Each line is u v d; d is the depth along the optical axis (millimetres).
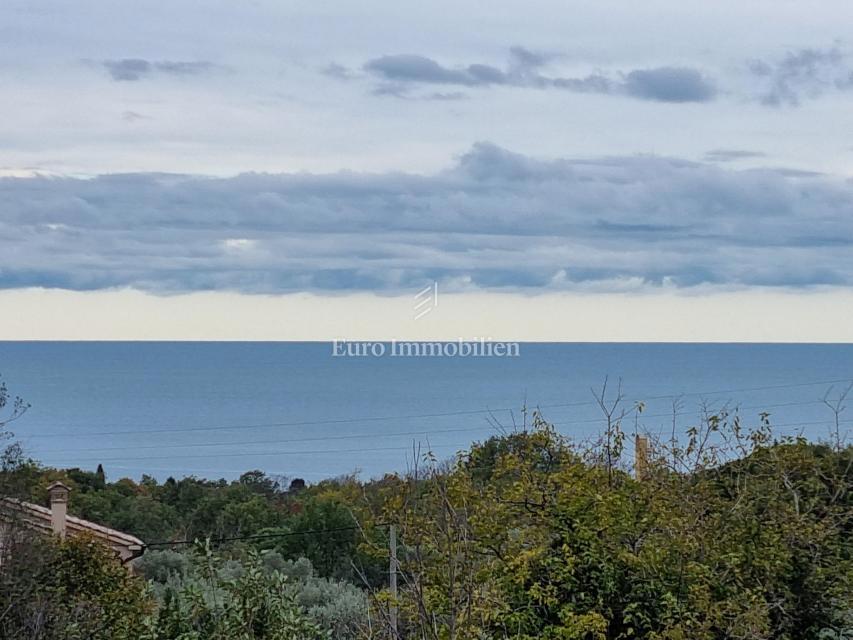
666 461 16891
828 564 16875
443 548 12531
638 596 15258
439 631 12117
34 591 19188
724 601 15016
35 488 25797
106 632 18562
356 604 24328
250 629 15250
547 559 15219
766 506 16734
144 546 32531
